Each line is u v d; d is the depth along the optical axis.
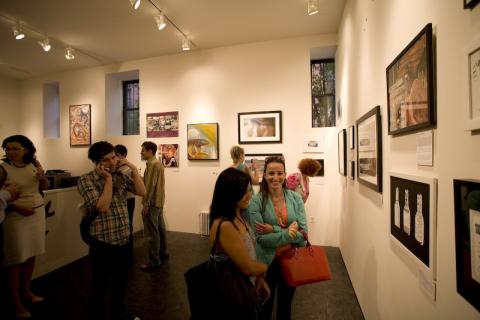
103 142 1.73
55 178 4.06
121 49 4.24
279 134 3.89
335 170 3.70
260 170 3.94
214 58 4.21
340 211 3.43
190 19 3.33
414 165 1.09
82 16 3.26
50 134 5.55
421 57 0.98
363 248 2.04
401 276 1.25
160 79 4.51
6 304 2.24
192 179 4.35
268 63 3.96
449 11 0.81
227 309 1.06
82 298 2.36
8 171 2.07
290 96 3.88
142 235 4.25
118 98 5.18
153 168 2.97
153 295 2.41
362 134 2.00
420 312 1.04
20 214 2.12
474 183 0.66
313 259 1.52
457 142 0.77
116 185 1.81
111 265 1.71
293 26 3.52
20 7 3.04
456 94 0.77
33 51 4.29
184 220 4.38
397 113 1.24
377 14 1.62
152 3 2.97
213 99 4.21
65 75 5.18
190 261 3.18
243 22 3.41
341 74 3.25
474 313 0.69
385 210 1.49
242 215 1.39
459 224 0.72
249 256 1.22
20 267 2.25
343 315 2.09
